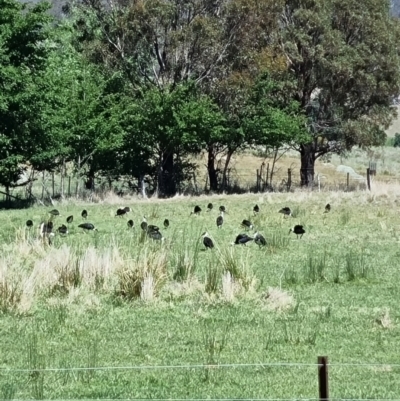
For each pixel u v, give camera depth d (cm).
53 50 7081
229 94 7450
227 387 1617
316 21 7694
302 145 8169
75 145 6669
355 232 3959
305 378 1677
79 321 2162
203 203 5259
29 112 5828
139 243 3331
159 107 6956
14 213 4897
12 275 2408
